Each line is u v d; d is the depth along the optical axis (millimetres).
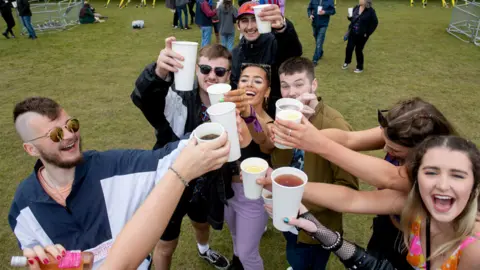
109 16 14117
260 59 3510
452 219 1482
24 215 1736
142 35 11109
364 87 6832
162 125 2531
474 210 1470
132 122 5719
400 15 13039
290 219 1690
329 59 8539
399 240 1876
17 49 9852
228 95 2051
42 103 1599
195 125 2561
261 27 2953
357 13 7188
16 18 13812
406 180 1666
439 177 1447
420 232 1646
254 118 2174
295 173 1694
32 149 1636
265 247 3373
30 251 1396
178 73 2029
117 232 1780
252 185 1829
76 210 1715
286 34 3201
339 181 2195
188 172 1339
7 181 4301
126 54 9219
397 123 1738
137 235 1234
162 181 1332
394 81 7074
